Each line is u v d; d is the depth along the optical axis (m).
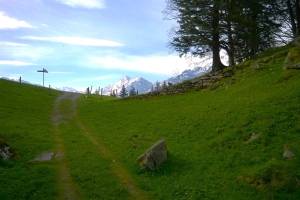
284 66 50.31
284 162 27.06
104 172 31.80
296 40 60.81
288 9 69.62
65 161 34.91
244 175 27.03
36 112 60.97
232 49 70.50
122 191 27.91
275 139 31.39
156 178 29.92
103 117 57.41
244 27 67.69
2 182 28.73
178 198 26.03
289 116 34.34
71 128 50.34
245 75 57.53
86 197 27.02
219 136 35.84
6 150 34.25
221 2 66.75
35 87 99.25
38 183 29.02
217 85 60.06
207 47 71.44
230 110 41.97
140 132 44.47
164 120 47.69
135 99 70.62
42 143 40.44
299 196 23.89
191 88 64.88
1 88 77.69
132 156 35.47
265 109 37.69
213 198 25.28
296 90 39.69
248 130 34.53
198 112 46.59
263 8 68.38
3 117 52.28
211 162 30.97
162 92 68.75
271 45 71.50
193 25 69.50
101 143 41.72
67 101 81.62
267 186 25.28
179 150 35.28
